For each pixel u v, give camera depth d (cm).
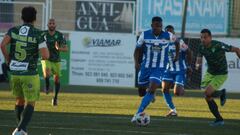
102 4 5891
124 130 2709
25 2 5844
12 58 2288
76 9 5900
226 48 3064
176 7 5931
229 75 5669
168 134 2630
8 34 2280
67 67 5712
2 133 2509
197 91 5778
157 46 2947
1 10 5822
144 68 2981
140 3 5891
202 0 5953
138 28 5891
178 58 3288
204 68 5669
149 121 2906
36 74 2297
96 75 5738
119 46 5712
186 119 3281
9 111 3425
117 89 5759
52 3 5884
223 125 3050
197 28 5969
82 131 2641
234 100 4894
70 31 5741
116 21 5900
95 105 3962
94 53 5719
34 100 2291
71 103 4066
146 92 3027
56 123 2909
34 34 2273
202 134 2678
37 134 2517
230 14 5984
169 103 3456
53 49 3969
